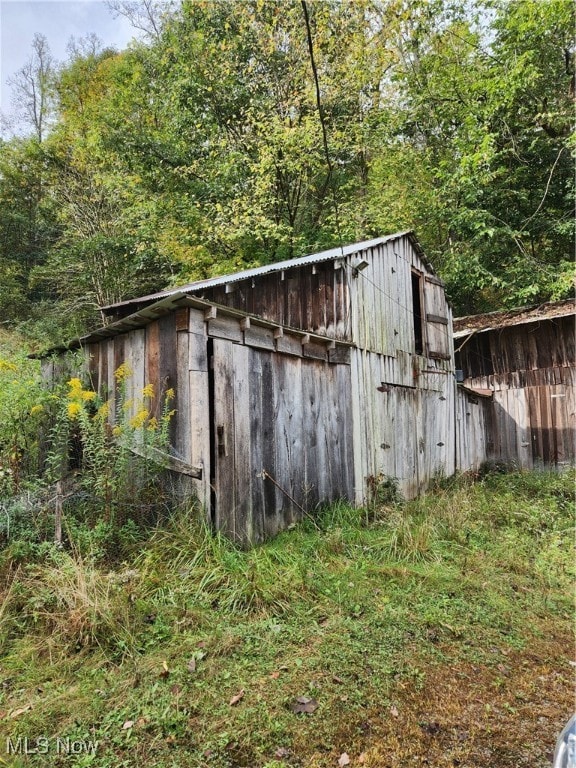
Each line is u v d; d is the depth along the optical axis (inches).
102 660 103.5
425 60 539.5
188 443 161.2
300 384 216.8
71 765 77.7
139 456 158.7
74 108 713.0
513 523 227.5
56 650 106.1
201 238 533.0
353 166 628.1
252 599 130.4
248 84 557.9
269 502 189.0
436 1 425.7
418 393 331.6
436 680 106.3
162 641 111.7
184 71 563.2
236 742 83.5
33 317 605.6
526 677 110.0
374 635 122.0
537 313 420.5
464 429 399.9
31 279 627.8
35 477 174.2
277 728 86.7
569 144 427.8
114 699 93.2
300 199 594.6
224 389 173.5
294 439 208.5
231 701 93.7
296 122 526.6
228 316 178.1
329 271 269.3
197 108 582.9
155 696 94.0
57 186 612.1
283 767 78.4
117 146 562.6
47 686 96.6
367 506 243.9
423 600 144.3
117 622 113.1
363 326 272.2
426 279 363.9
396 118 550.3
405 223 546.9
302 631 121.0
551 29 463.2
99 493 150.3
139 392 183.9
